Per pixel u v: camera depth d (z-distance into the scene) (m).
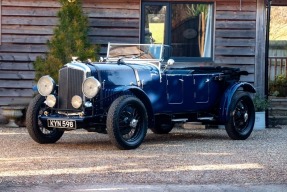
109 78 10.52
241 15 14.63
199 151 10.29
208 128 14.01
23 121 13.75
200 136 12.55
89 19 14.45
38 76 12.98
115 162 9.12
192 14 14.59
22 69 14.46
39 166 8.79
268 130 13.80
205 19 14.64
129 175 8.27
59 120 10.33
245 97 12.03
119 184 7.78
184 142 11.48
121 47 11.67
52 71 12.84
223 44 14.64
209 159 9.48
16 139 11.59
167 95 11.24
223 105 11.84
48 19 14.43
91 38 14.46
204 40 14.63
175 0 14.49
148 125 10.91
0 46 14.40
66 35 13.02
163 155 9.80
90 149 10.38
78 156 9.63
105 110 10.47
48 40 13.62
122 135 10.29
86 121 10.27
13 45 14.43
